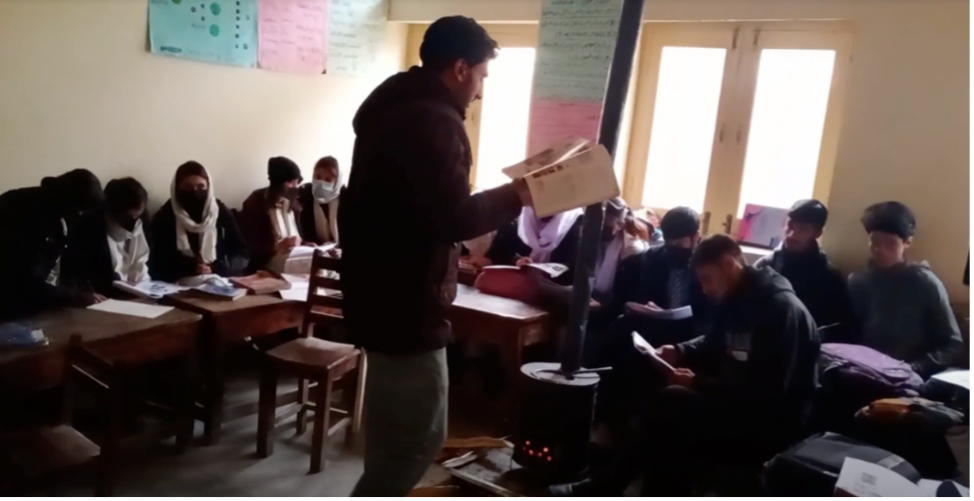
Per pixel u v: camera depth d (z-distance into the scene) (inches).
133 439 100.8
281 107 170.2
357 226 67.7
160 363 123.0
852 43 130.8
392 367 69.2
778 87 140.4
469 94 71.8
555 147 77.1
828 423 103.0
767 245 139.9
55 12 132.3
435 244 67.0
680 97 153.5
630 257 135.0
